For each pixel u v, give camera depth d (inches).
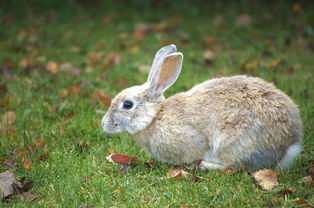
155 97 328.2
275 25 628.4
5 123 378.6
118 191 289.7
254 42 574.6
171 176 306.8
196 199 281.6
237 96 312.8
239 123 305.9
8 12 695.7
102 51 561.9
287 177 304.7
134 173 314.3
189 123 315.3
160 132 319.3
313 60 519.2
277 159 309.9
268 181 295.0
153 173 313.1
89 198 283.6
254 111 305.9
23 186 294.5
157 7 703.7
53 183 299.3
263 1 697.6
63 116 396.2
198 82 457.4
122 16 673.0
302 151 340.5
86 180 302.2
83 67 516.4
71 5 709.9
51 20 669.3
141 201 281.9
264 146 305.4
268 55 535.8
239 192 287.0
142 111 322.0
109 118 327.9
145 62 519.8
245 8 681.6
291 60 520.4
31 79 469.1
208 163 317.7
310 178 298.8
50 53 558.9
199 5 699.4
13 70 502.9
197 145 315.3
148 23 646.5
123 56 542.9
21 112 400.8
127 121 324.5
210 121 312.3
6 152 335.9
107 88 450.6
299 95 421.1
